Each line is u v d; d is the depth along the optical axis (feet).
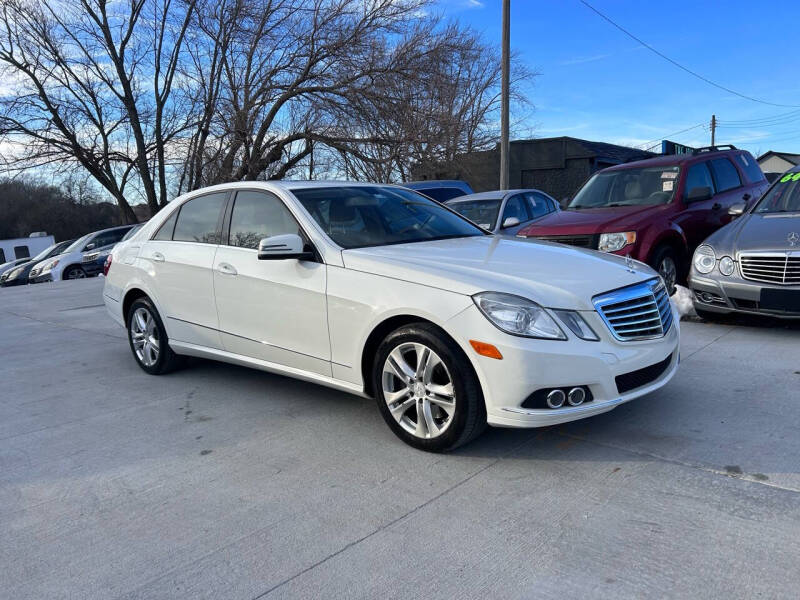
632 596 7.27
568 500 9.53
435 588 7.64
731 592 7.22
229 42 64.49
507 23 51.21
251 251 14.49
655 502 9.31
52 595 7.91
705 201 24.93
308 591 7.73
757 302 18.30
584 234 22.26
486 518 9.16
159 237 17.47
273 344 13.92
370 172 64.13
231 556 8.56
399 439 12.22
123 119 74.49
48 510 10.19
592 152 95.71
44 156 74.18
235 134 63.10
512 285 10.76
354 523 9.24
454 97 71.05
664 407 13.05
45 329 28.27
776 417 12.17
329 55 63.57
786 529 8.39
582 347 10.45
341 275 12.41
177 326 16.62
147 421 14.20
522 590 7.50
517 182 103.14
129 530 9.40
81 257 58.80
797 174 20.90
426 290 11.13
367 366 12.41
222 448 12.34
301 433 12.86
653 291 12.09
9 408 15.92
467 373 10.68
